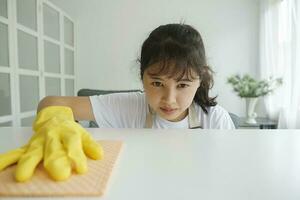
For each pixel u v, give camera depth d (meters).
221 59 2.66
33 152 0.28
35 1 1.81
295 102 1.93
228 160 0.33
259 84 2.20
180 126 0.68
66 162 0.27
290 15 2.01
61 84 2.29
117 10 2.67
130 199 0.22
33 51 1.79
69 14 2.68
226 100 2.69
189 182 0.26
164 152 0.36
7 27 1.48
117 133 0.50
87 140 0.33
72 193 0.23
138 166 0.30
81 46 2.70
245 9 2.61
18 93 1.58
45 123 0.37
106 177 0.26
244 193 0.23
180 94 0.53
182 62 0.51
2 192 0.22
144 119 0.71
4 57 1.48
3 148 0.39
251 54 2.64
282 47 2.18
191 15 2.65
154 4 2.65
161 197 0.22
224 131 0.53
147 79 0.54
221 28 2.64
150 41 0.57
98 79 2.73
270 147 0.40
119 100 0.74
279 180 0.26
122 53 2.70
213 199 0.22
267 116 2.42
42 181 0.24
